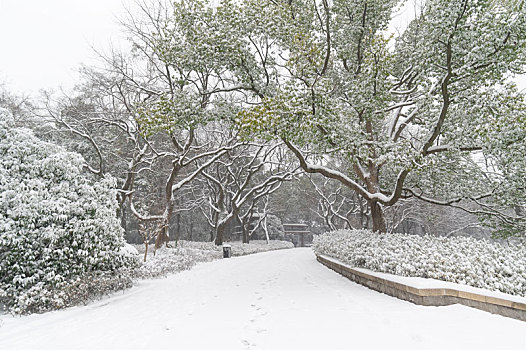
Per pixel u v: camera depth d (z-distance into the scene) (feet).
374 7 39.70
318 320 15.40
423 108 34.14
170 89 58.44
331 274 32.40
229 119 39.65
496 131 28.78
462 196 40.19
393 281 19.58
